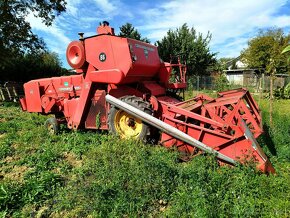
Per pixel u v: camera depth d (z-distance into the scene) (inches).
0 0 780.0
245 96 267.9
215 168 207.0
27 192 176.9
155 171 186.5
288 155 245.3
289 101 721.0
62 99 339.6
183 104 269.4
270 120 325.1
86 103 303.0
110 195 167.9
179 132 232.8
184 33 1461.6
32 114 466.9
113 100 272.2
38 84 362.3
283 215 147.6
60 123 328.2
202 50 1449.3
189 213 149.9
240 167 199.9
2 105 645.3
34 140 292.2
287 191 172.4
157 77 334.0
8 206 165.5
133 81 295.3
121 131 280.2
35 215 159.0
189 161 223.3
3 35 839.7
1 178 208.2
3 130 341.7
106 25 297.3
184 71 350.9
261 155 198.8
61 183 193.6
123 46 274.1
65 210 163.9
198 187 170.2
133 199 163.0
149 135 264.4
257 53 1418.6
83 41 299.6
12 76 1031.0
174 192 170.4
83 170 209.6
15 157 248.5
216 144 222.8
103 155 231.3
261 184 177.3
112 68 281.6
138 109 258.8
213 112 233.8
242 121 210.2
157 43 1498.5
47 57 1437.0
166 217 153.8
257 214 147.9
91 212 157.5
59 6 917.2
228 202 157.3
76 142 277.9
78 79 329.7
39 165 219.8
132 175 187.9
